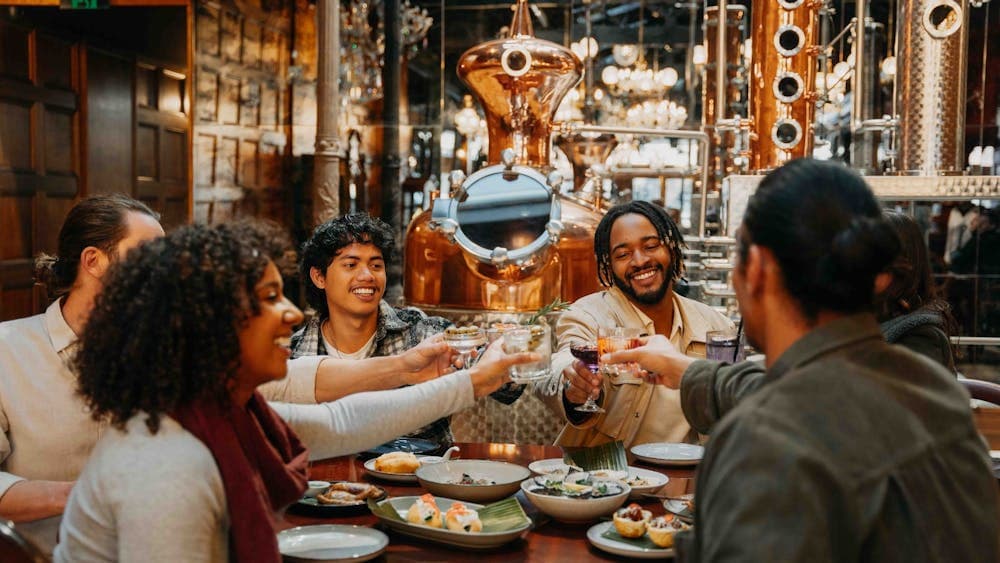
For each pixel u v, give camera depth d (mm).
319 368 2412
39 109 5723
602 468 2395
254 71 7969
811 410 1142
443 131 8766
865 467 1107
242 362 1515
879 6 7914
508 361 2086
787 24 3863
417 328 3223
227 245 1482
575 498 2014
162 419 1446
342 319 3133
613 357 2209
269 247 1537
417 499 2000
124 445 1431
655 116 8617
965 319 7605
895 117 4062
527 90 3869
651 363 2184
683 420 2934
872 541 1118
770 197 1247
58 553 1483
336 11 7465
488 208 3594
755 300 1291
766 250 1249
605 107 8711
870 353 1221
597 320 3068
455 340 2385
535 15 8781
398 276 8781
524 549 1891
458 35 8711
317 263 3119
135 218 2355
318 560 1740
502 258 3477
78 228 2326
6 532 1523
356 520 2049
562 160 7730
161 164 6828
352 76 8641
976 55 7719
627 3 8680
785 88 3871
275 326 1521
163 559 1358
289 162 8523
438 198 3750
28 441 2283
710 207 7391
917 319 2266
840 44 7926
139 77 6555
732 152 4770
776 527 1064
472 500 2137
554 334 3744
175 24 6848
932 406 1198
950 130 3855
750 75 4062
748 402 1189
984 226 7555
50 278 2369
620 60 8703
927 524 1124
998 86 7684
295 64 8516
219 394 1483
